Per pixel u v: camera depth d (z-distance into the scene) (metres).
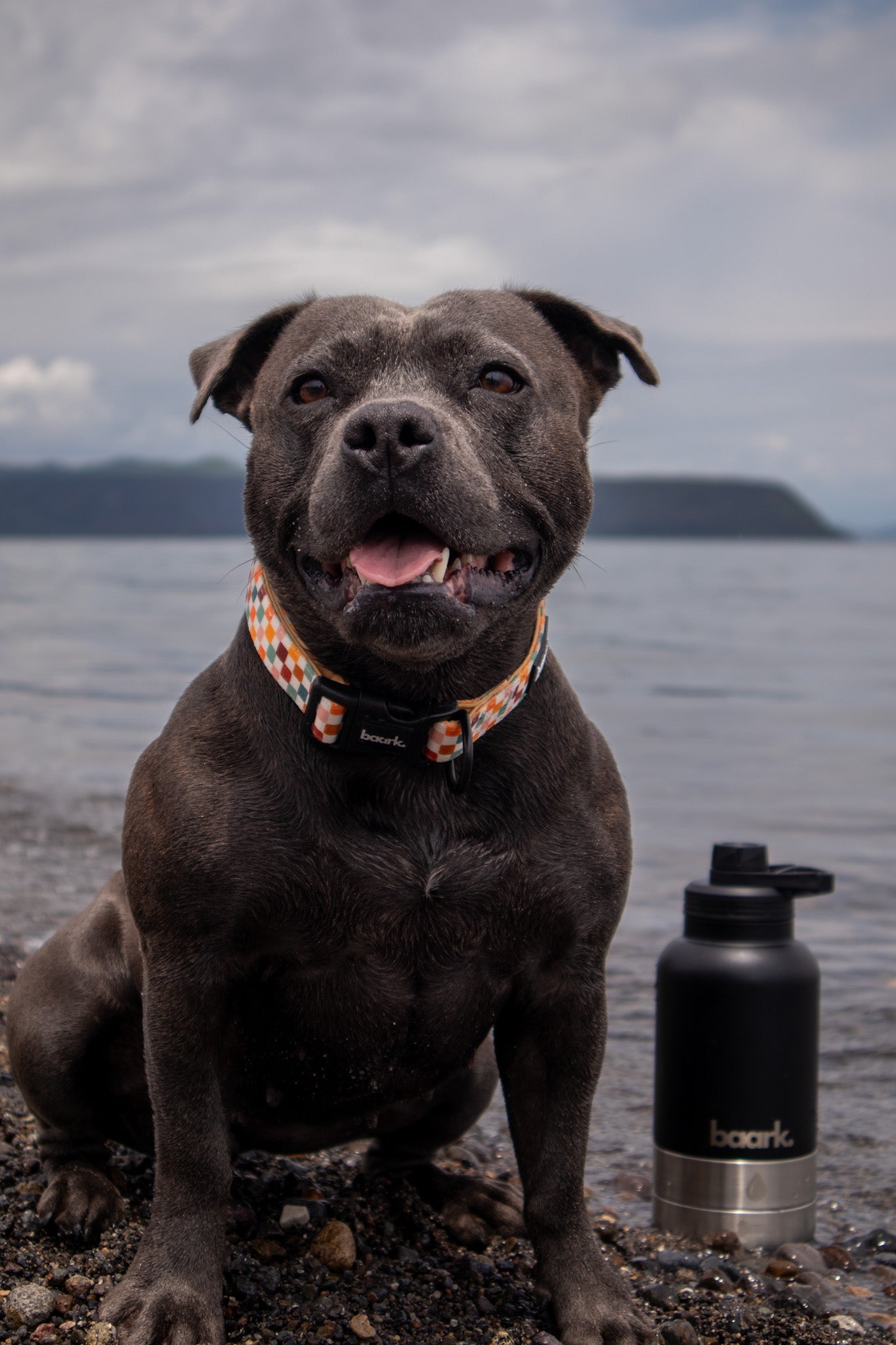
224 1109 1.18
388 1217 1.31
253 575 1.23
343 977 1.18
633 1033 1.75
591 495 1.25
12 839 2.38
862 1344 1.18
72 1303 1.12
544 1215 1.20
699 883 1.36
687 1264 1.28
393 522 1.16
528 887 1.17
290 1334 1.13
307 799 1.15
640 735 4.25
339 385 1.19
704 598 14.45
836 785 3.38
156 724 4.04
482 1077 1.34
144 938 1.17
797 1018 1.33
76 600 11.84
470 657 1.17
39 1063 1.27
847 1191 1.42
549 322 1.31
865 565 32.03
